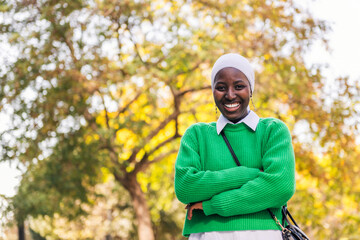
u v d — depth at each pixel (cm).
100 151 1587
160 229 2823
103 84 1429
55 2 1398
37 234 3316
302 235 275
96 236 3062
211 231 276
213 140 295
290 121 1560
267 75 1466
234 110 289
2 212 1736
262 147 289
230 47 1448
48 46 1409
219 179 273
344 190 1594
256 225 272
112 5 1439
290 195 277
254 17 1505
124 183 1831
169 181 2069
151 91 1511
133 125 1606
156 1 1568
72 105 1445
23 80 1427
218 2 1495
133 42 1568
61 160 1499
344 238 1603
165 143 1744
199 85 1602
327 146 1559
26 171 1562
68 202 1758
